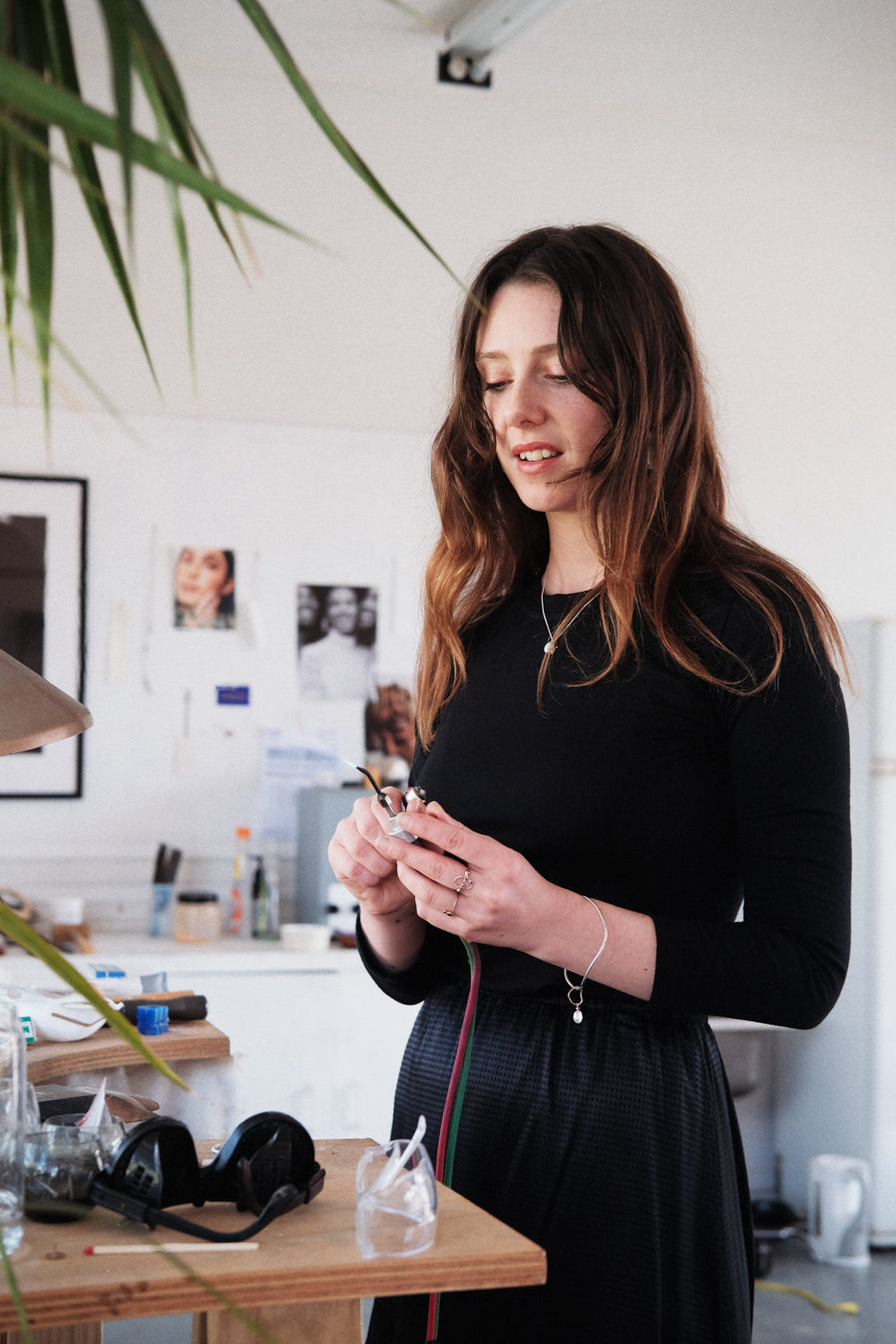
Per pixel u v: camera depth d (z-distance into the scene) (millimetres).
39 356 577
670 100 4371
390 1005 3756
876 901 4129
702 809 1313
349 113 4277
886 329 4730
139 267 4133
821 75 4211
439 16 3814
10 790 4008
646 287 1339
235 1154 1044
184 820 4141
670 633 1295
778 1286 3770
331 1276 905
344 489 4293
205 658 4180
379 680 4309
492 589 1518
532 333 1334
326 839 3926
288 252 4250
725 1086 1332
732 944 1212
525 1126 1262
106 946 3734
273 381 4246
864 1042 4117
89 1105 1439
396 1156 1017
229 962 3650
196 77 4145
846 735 1300
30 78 511
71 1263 900
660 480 1333
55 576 4059
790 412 4645
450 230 4359
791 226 4648
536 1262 951
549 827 1333
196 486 4184
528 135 4414
